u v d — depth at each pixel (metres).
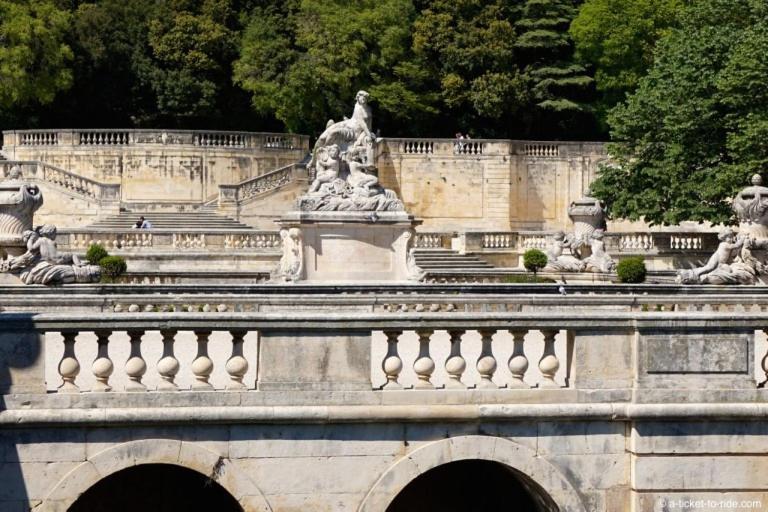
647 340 23.80
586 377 23.78
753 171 76.56
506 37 114.31
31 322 22.41
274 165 104.06
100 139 100.94
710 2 87.12
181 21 115.12
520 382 23.86
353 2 113.25
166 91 114.12
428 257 83.06
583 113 117.12
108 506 26.39
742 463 24.03
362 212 66.12
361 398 23.14
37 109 115.12
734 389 23.94
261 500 22.95
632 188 85.81
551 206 109.81
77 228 86.31
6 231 52.19
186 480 26.86
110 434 22.58
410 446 23.31
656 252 84.50
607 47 112.00
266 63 110.38
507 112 116.19
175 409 22.53
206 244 78.44
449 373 23.67
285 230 66.44
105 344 22.92
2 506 22.27
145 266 75.62
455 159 108.06
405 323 23.20
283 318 22.94
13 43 106.56
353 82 112.44
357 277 66.31
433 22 113.75
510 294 43.25
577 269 74.94
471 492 27.59
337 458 23.14
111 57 115.12
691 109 79.75
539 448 23.66
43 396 22.44
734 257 54.12
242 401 22.86
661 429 23.81
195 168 101.50
